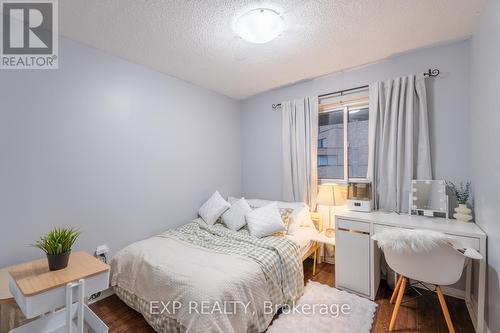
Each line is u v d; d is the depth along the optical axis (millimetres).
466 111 2154
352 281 2232
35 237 1810
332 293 2229
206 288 1486
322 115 3143
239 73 2814
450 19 1812
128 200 2410
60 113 1949
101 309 2027
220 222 2939
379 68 2574
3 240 1675
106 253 2227
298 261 2230
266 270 1858
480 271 1626
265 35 1831
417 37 2082
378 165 2549
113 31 1915
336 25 1873
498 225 1446
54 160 1913
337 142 3018
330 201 2561
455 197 2191
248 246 2170
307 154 3059
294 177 3186
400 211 2391
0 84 1679
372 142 2545
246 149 3844
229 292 1512
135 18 1751
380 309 1988
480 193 1825
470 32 2004
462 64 2162
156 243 2268
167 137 2791
